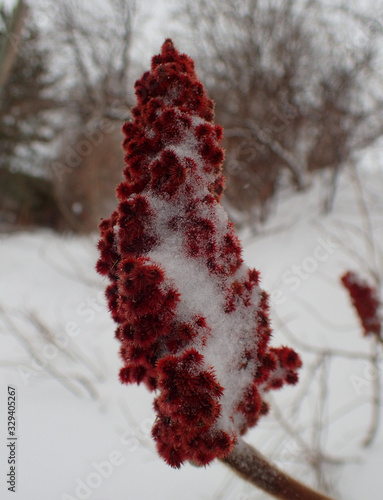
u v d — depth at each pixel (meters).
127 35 9.68
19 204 17.45
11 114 11.45
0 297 6.39
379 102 6.48
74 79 10.36
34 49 9.59
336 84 6.86
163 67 1.05
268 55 7.62
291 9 7.43
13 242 12.45
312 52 7.49
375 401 2.39
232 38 7.89
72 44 9.98
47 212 17.17
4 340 4.24
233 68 7.74
